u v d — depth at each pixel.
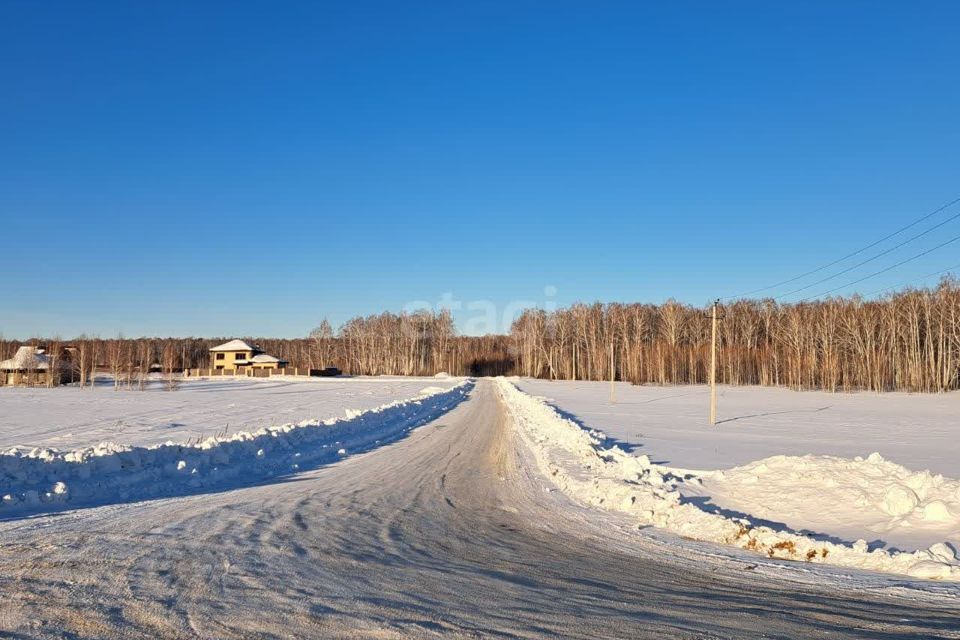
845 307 87.00
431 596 6.21
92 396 54.41
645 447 23.55
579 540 9.47
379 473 15.89
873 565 8.27
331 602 5.83
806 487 12.70
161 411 38.06
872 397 65.62
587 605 6.14
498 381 94.88
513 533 9.77
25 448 19.12
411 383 86.06
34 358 79.69
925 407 50.66
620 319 113.62
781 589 7.06
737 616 5.94
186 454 15.37
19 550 7.32
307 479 14.59
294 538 8.50
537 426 30.12
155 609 5.42
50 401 47.34
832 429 32.28
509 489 14.14
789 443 25.53
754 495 12.90
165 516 9.70
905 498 10.85
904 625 5.79
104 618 5.16
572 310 119.81
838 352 83.88
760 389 85.12
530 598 6.31
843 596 6.82
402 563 7.53
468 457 19.58
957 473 17.67
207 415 35.34
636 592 6.72
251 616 5.34
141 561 6.95
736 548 9.27
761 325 109.62
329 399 51.78
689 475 16.34
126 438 23.55
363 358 130.62
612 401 54.50
